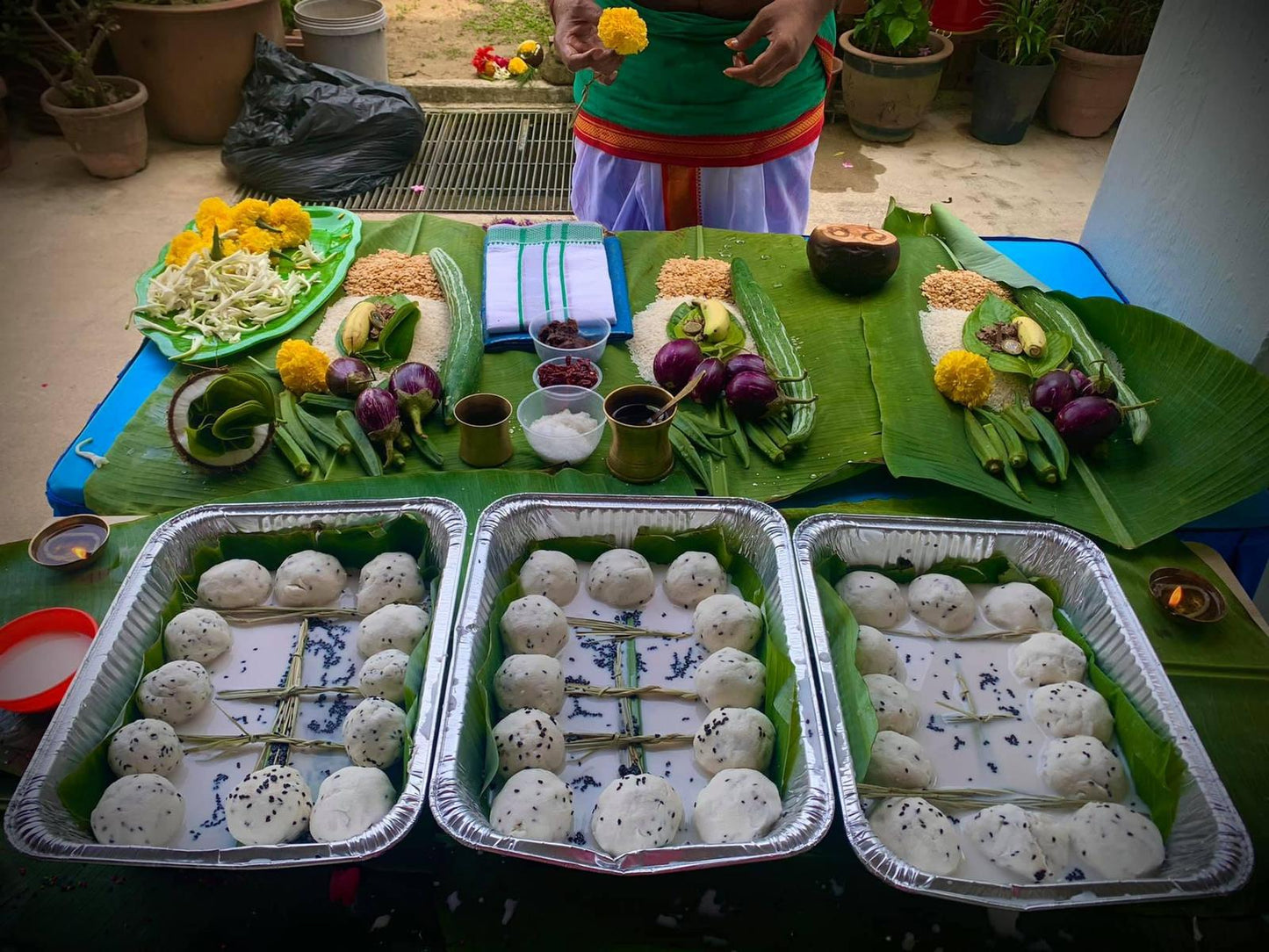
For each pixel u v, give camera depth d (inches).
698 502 65.2
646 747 56.5
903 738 55.0
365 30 191.5
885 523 64.7
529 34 235.1
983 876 50.2
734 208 113.5
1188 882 45.0
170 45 180.4
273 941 49.4
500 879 51.3
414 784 49.0
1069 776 53.9
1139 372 85.7
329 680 60.0
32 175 184.9
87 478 74.8
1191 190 92.2
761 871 52.0
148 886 50.7
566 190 182.1
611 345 92.4
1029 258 110.4
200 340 88.5
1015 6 195.6
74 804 50.1
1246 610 67.1
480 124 203.8
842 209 182.1
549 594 63.4
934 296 97.2
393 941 49.7
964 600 63.0
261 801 50.6
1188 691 61.4
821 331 92.3
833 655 56.6
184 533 63.9
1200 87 90.7
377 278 99.0
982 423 80.5
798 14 89.5
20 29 183.3
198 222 101.7
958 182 192.4
